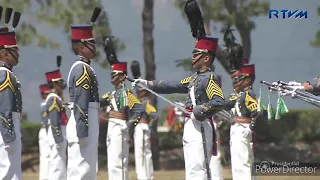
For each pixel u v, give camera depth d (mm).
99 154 59688
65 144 38469
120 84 37438
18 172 26469
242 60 37469
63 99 40688
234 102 36219
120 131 37094
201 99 26766
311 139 57469
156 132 59906
